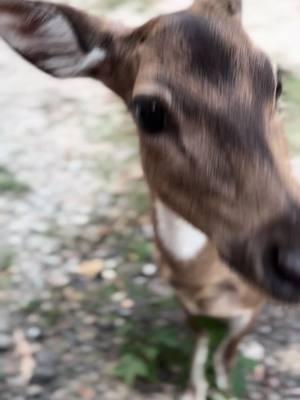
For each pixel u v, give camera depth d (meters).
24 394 0.76
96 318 0.84
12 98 1.31
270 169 0.48
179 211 0.53
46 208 1.02
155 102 0.51
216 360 0.75
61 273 0.90
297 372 0.77
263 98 0.49
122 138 1.15
